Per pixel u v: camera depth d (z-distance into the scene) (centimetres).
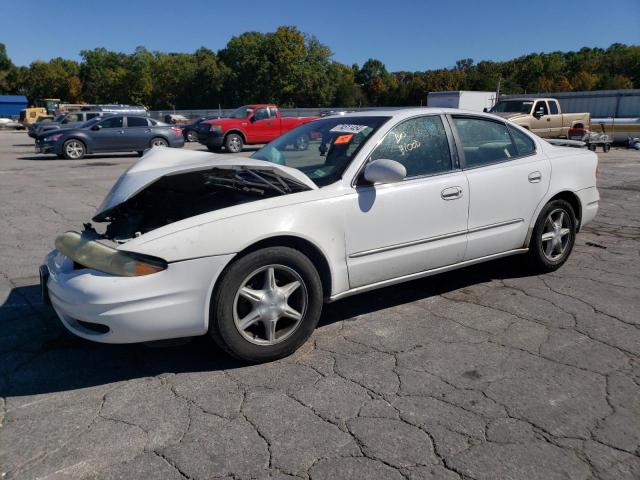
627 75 7156
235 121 1969
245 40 6875
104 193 997
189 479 226
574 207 497
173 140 1912
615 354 336
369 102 7512
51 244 614
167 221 357
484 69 7106
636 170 1319
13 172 1362
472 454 241
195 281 297
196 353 343
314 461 237
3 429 262
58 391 298
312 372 317
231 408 279
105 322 288
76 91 8438
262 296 319
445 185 392
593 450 244
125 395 293
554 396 288
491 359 330
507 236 440
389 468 233
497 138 447
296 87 6381
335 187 349
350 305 423
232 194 383
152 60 7750
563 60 8312
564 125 1995
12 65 9662
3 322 391
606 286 458
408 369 319
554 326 378
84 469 233
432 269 400
